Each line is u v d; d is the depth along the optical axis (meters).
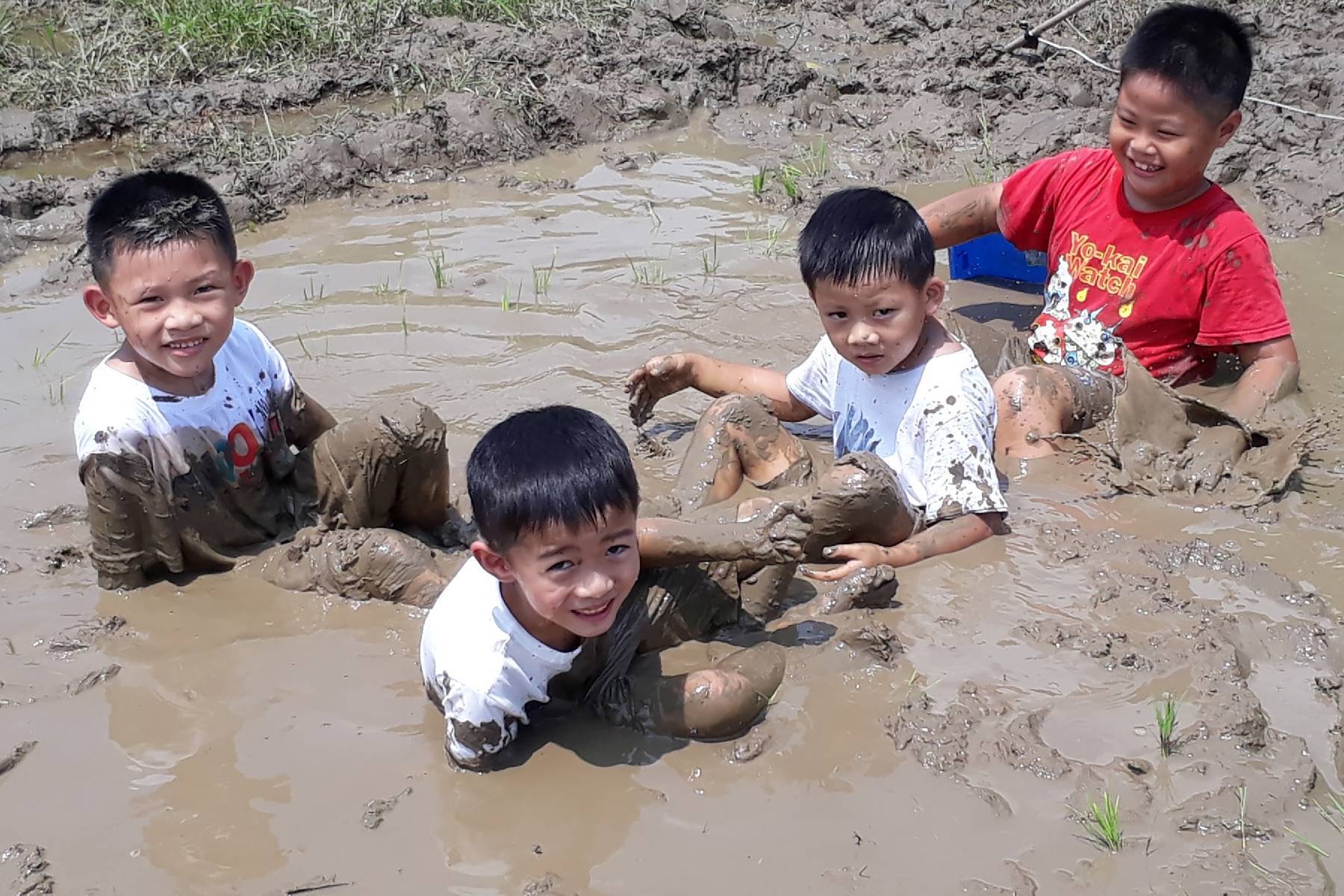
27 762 1.44
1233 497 1.82
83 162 2.91
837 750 1.43
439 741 1.46
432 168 2.90
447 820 1.37
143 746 1.46
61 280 2.44
